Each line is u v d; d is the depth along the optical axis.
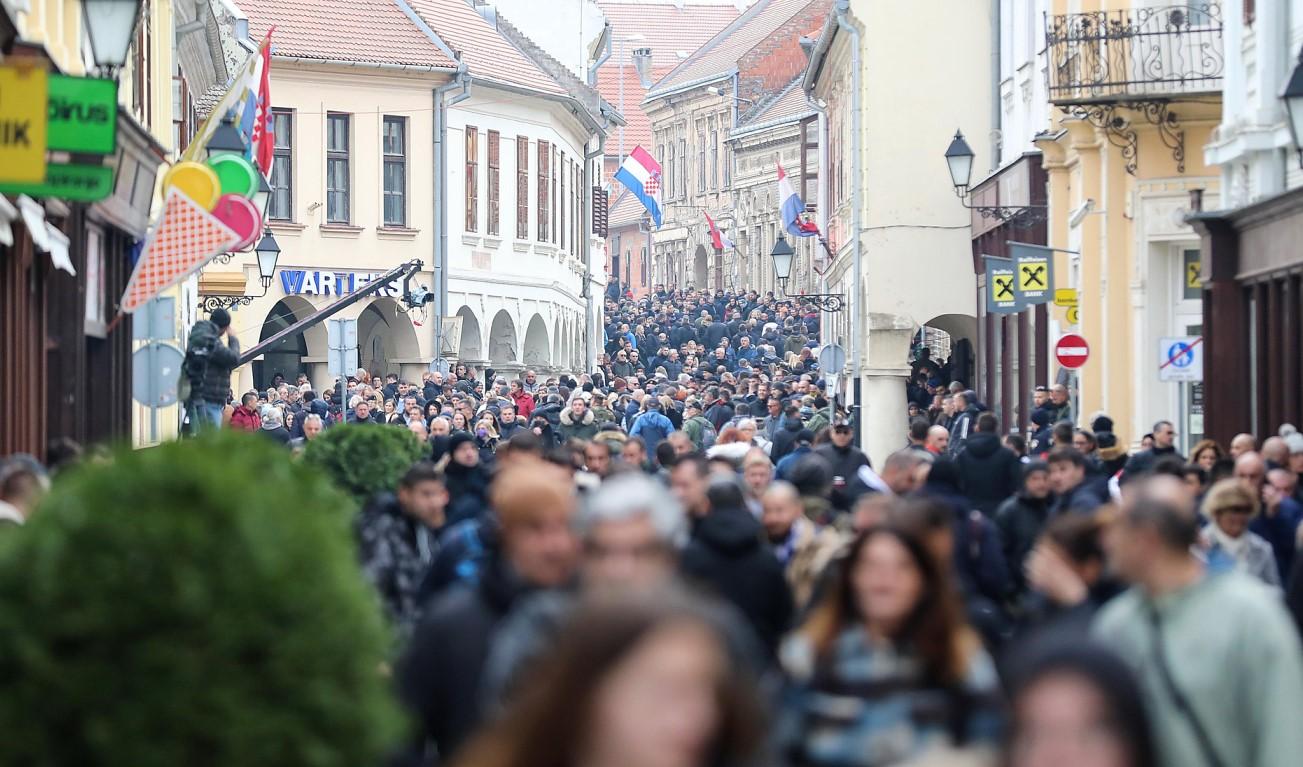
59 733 8.55
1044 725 8.25
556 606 11.99
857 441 77.50
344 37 98.88
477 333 107.38
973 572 21.08
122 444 9.21
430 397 75.94
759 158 184.50
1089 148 51.75
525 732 6.64
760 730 6.69
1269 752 11.43
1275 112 41.25
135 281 34.66
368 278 98.88
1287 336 39.28
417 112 100.81
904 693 11.05
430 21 104.75
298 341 98.00
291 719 8.70
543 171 115.62
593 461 30.62
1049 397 49.12
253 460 10.25
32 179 23.64
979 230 70.44
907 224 79.75
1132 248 50.28
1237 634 11.55
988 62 79.75
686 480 21.64
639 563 12.84
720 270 196.62
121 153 40.41
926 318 79.75
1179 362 42.91
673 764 6.58
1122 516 11.97
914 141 79.56
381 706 9.12
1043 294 52.81
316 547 9.02
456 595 13.17
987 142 79.50
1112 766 8.17
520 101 111.56
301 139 97.06
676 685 6.60
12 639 8.54
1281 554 23.89
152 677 8.54
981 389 73.06
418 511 19.27
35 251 34.38
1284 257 38.97
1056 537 14.51
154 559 8.63
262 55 52.59
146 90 49.66
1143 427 50.03
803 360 108.25
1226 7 43.91
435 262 101.38
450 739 12.90
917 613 11.21
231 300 70.62
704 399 68.75
